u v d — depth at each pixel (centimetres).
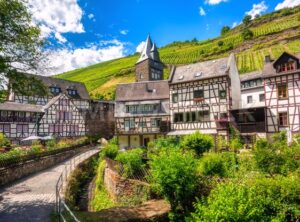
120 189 1723
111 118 6003
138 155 1870
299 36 7706
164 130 3488
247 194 921
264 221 882
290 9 11506
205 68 3391
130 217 1187
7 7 1262
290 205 980
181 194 1273
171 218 1249
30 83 1451
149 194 1545
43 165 2439
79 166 2472
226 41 10731
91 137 5184
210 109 3153
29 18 1355
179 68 3688
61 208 1259
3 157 1950
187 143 2128
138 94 3956
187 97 3344
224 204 848
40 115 4612
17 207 1270
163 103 3738
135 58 13112
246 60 7594
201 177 1363
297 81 2722
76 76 12669
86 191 2089
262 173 1366
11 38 1328
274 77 2881
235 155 1753
